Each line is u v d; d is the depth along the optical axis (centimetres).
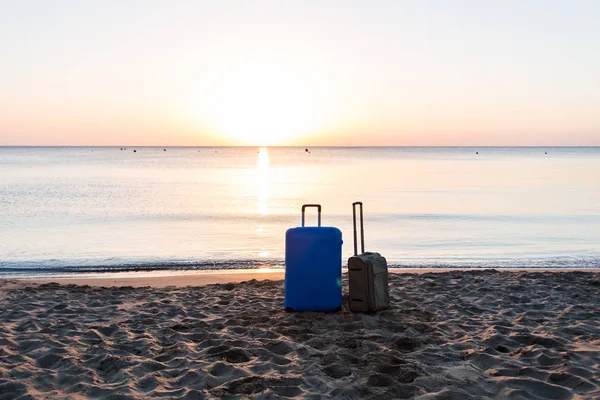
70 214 2612
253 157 16525
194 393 443
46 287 941
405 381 473
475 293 841
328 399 432
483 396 438
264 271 1317
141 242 1811
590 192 3666
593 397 429
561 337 596
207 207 2919
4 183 4734
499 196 3425
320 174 6519
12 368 497
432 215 2497
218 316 707
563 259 1494
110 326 646
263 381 465
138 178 5628
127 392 446
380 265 720
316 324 653
